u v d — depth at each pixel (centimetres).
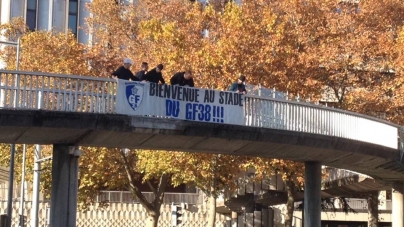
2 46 9994
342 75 7994
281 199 9019
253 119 4566
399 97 7850
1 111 3819
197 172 7162
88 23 9800
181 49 7400
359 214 11269
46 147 8019
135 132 4162
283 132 4697
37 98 3922
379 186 7450
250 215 8825
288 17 8119
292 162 7075
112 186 8081
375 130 5366
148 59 7962
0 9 11819
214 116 4403
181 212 6988
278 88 7375
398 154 5603
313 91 7650
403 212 6756
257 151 4997
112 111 4097
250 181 8262
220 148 4850
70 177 4362
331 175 7731
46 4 11969
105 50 8844
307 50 7844
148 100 4188
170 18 9225
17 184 10125
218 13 7825
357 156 5322
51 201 4356
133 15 9425
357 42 7981
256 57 7269
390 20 8494
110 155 7756
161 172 7575
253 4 8050
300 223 11381
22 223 7812
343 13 8412
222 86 7019
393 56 8031
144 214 11794
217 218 12312
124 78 4266
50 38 8531
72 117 3981
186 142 4594
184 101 4303
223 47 7162
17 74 3869
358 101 7975
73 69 8075
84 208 8212
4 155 8825
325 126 4950
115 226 11694
